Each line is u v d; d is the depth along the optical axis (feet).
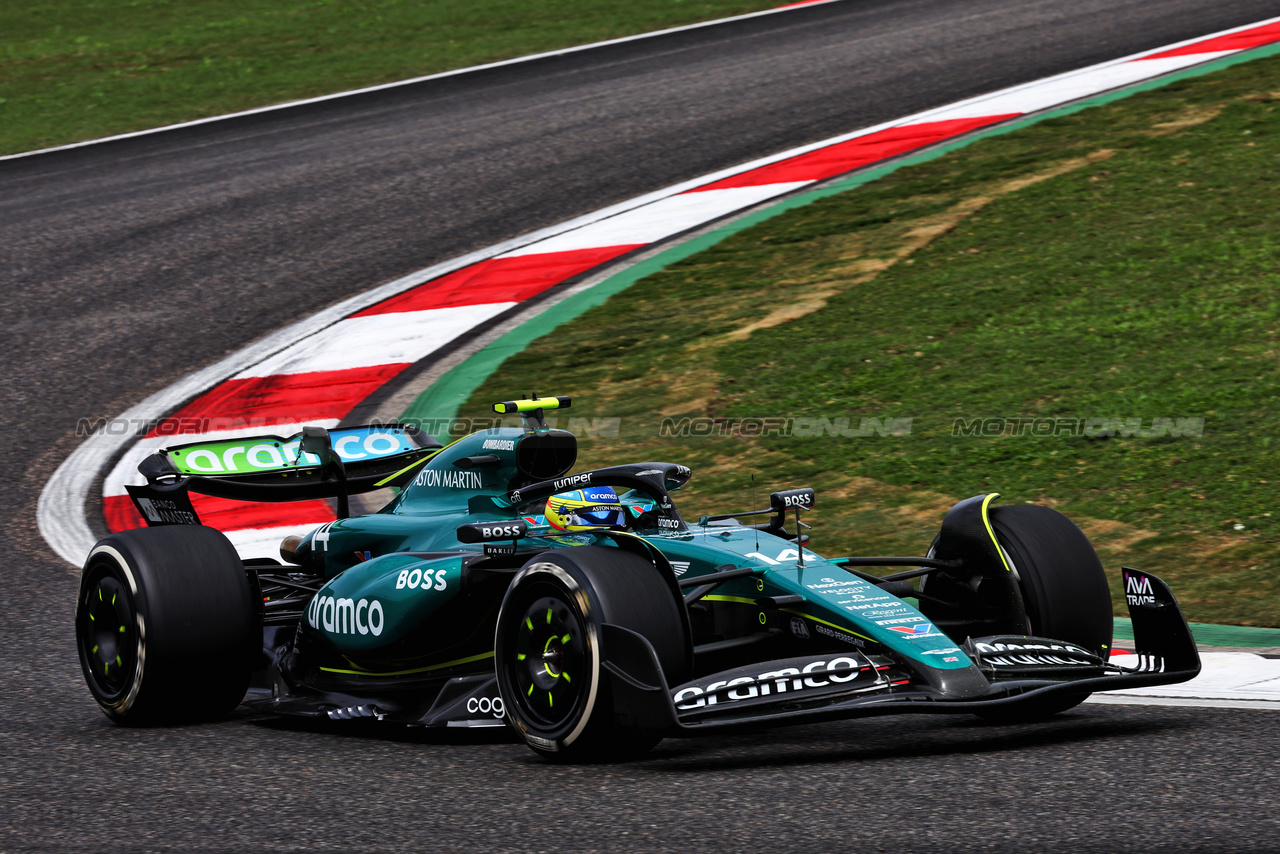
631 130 250.57
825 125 240.32
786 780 52.75
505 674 58.75
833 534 105.81
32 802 53.88
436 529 71.36
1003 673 58.29
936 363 139.13
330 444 79.56
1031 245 168.35
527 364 151.84
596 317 164.96
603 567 55.67
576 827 47.24
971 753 56.90
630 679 53.16
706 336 154.20
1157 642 61.41
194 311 181.06
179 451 79.51
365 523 75.61
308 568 79.41
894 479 115.75
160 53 358.23
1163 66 241.76
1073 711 65.82
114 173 256.93
